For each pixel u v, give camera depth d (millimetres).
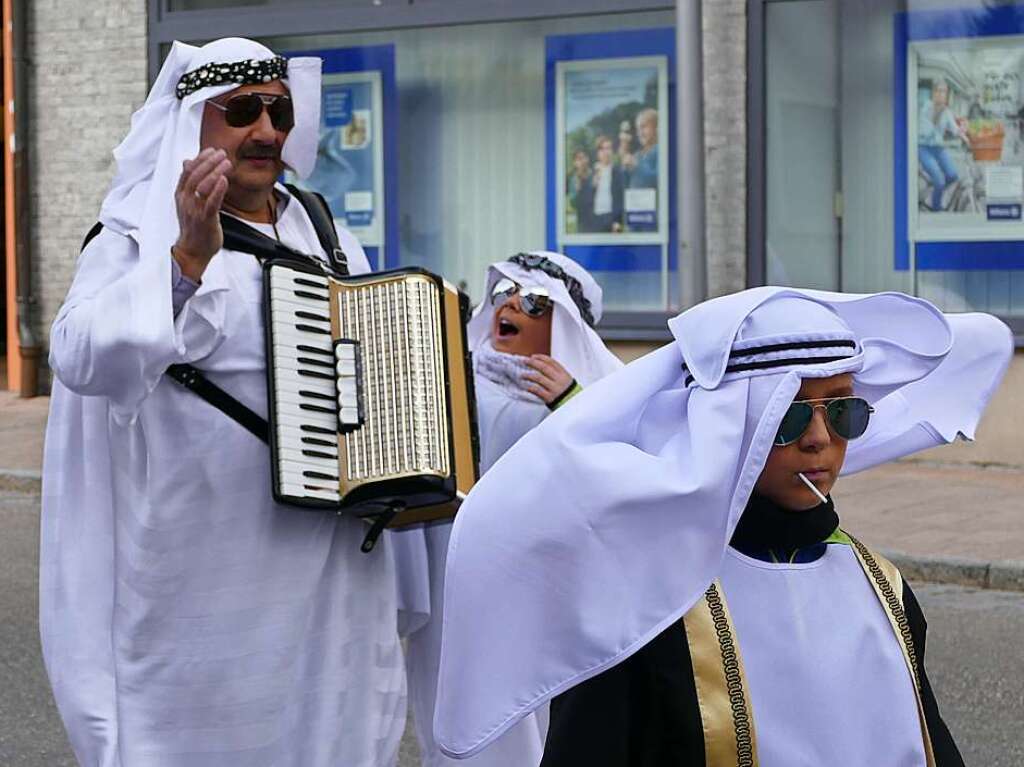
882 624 2578
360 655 4059
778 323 2463
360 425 3908
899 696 2545
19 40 15531
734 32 13039
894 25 12633
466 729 2494
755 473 2418
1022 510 10375
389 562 4137
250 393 3881
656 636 2471
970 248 12555
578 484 2432
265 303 3863
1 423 14461
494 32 14062
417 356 3918
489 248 14273
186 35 15039
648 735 2482
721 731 2455
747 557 2551
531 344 5031
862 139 12805
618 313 13633
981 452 12094
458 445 4023
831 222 12961
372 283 3969
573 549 2428
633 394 2508
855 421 2514
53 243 15688
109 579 4012
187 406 3842
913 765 2533
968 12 12414
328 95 14688
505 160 14148
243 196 4059
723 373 2432
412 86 14406
